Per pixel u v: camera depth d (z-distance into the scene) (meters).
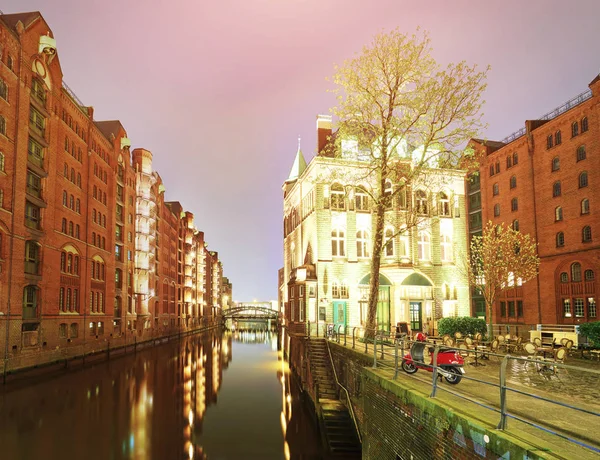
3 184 29.97
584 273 37.56
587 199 37.66
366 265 35.03
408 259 34.75
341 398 21.34
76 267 41.75
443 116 22.48
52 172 36.94
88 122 45.03
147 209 63.03
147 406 25.34
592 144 37.16
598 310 36.03
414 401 10.03
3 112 30.06
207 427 21.66
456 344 19.56
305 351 28.28
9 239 30.14
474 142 52.03
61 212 38.53
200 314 113.69
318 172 35.03
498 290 38.38
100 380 32.03
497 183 49.00
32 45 33.97
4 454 16.89
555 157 41.31
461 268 36.47
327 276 34.47
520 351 21.53
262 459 17.42
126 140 55.72
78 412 23.17
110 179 51.38
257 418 23.39
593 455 6.20
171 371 38.12
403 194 35.31
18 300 30.98
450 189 37.38
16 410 22.92
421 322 35.44
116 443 18.73
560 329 33.22
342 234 35.41
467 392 10.80
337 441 17.88
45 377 32.06
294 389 31.23
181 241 94.62
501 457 6.61
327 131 39.84
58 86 38.44
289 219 48.34
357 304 34.56
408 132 23.56
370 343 22.30
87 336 42.91
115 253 51.75
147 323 63.75
